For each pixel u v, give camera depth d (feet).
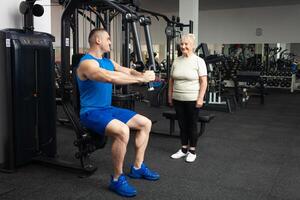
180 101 9.55
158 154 10.55
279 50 33.53
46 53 9.31
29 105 9.01
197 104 9.37
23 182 8.07
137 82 7.06
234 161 9.95
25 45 8.66
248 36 35.94
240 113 19.13
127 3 8.82
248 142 12.30
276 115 18.53
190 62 9.26
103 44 7.51
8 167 8.79
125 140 7.11
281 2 32.04
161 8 35.55
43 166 9.24
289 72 31.50
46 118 9.50
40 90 9.26
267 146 11.75
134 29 7.73
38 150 9.44
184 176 8.61
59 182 8.10
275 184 8.16
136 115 7.83
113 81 6.89
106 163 9.57
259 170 9.17
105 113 7.44
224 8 35.94
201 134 12.47
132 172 8.36
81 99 7.66
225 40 37.04
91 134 7.79
